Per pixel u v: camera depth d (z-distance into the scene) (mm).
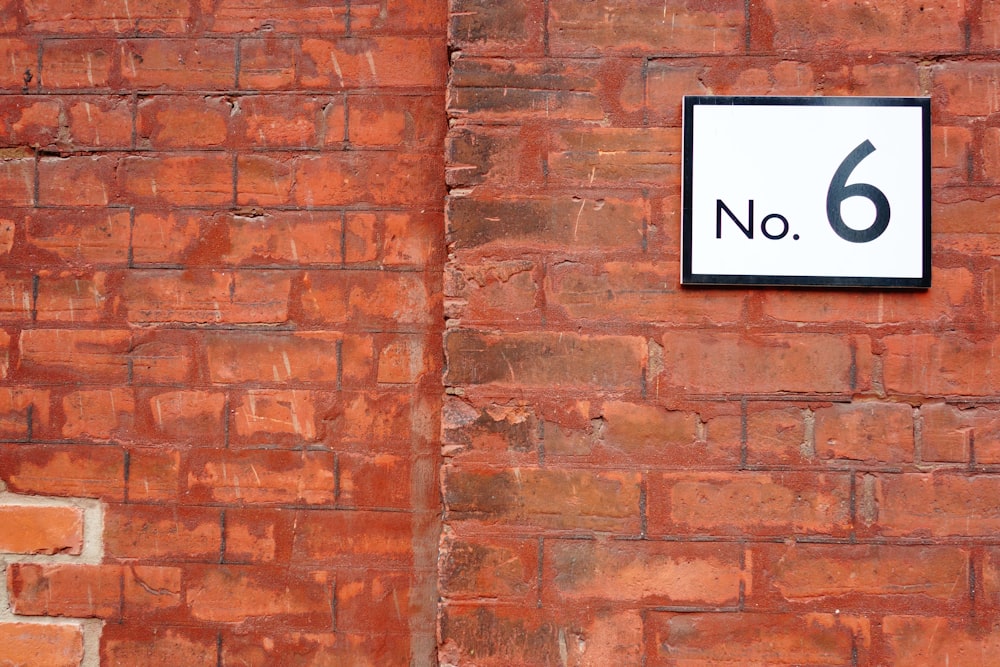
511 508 1386
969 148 1386
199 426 1582
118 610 1577
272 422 1574
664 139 1403
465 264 1402
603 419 1390
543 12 1414
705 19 1406
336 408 1572
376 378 1570
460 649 1379
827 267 1378
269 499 1570
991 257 1378
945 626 1354
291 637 1559
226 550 1570
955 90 1392
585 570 1379
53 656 1582
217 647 1562
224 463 1576
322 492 1565
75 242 1605
